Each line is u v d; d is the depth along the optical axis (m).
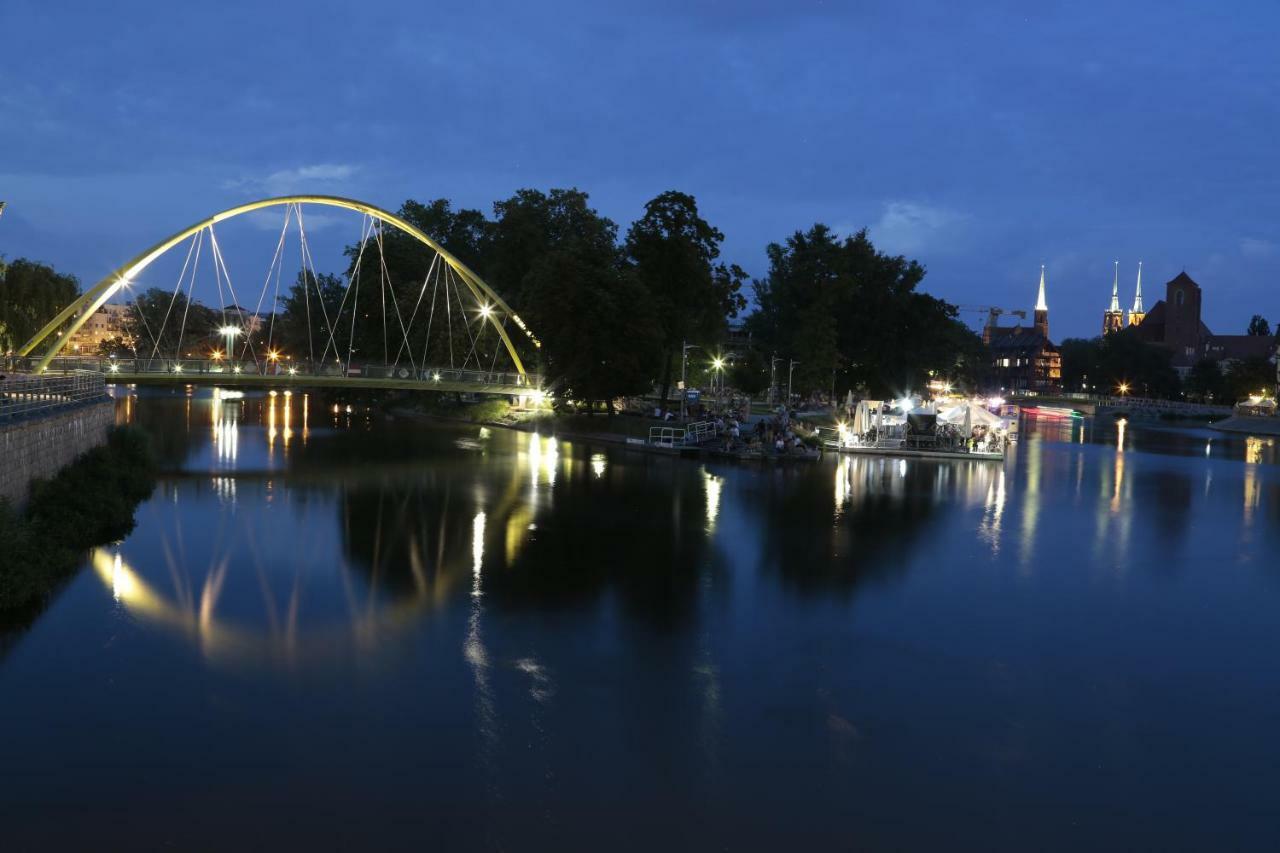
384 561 33.09
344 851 14.73
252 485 50.03
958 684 22.61
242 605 27.23
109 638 23.97
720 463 63.44
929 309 117.75
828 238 116.94
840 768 17.95
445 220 121.69
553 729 19.22
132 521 38.75
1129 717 20.92
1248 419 130.75
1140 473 67.88
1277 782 17.95
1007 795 17.16
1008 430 91.75
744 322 131.50
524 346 98.81
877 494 51.22
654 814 16.06
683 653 24.08
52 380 43.62
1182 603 30.50
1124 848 15.58
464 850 14.84
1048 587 32.09
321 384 75.44
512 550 35.19
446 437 79.25
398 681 21.59
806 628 26.55
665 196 83.69
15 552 26.94
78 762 17.34
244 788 16.53
